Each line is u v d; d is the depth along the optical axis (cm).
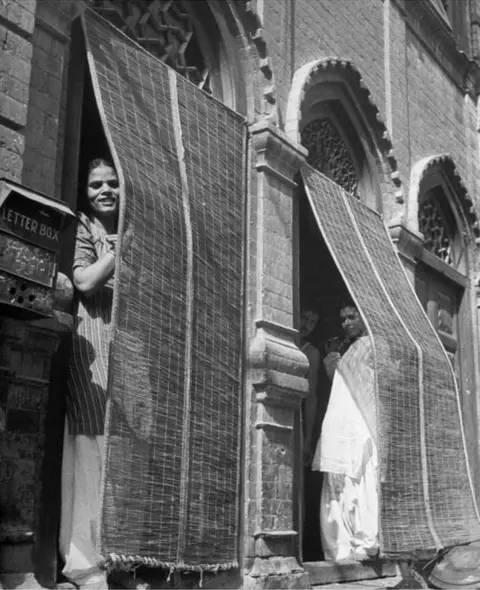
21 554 434
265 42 698
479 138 1214
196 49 684
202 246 552
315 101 806
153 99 556
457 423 809
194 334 527
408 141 983
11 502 436
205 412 529
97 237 523
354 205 815
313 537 792
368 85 909
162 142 550
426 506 722
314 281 848
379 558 680
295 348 656
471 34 1243
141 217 496
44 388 464
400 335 751
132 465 457
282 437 630
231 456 554
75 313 501
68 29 516
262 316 631
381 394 696
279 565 594
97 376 494
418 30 1068
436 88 1105
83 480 485
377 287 769
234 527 548
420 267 988
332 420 732
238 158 641
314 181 748
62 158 507
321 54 815
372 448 713
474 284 1112
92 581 474
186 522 494
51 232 427
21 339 445
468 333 1093
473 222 1120
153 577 496
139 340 476
